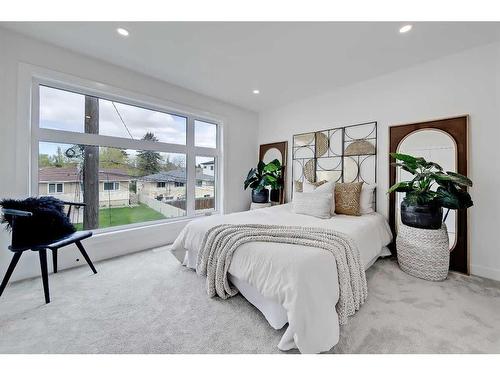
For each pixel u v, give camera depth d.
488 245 2.00
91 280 1.94
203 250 1.80
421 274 1.96
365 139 2.76
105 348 1.18
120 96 2.52
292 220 2.16
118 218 2.66
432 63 2.27
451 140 2.15
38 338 1.24
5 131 1.86
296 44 2.00
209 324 1.38
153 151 2.95
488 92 1.98
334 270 1.28
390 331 1.30
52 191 2.20
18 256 1.64
